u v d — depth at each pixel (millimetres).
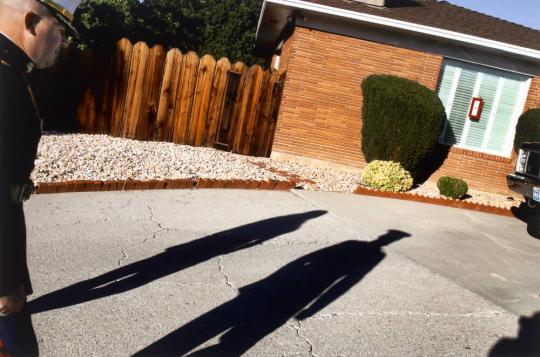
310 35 11422
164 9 17516
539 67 12109
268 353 3713
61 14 2234
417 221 8016
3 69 2021
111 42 15047
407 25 11234
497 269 6125
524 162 7777
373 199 9219
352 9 11422
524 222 9078
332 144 11695
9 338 2180
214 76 11023
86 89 10602
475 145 12578
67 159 8273
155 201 7316
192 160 9688
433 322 4457
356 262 5773
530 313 4828
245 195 8258
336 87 11578
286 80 11461
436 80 11875
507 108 12445
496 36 12273
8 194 1997
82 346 3559
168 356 3547
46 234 5594
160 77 10797
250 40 20359
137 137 10836
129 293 4418
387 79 10625
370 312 4543
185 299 4426
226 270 5145
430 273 5680
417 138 10305
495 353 3988
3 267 1998
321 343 3930
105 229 5953
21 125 2059
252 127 11391
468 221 8523
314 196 8797
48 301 4137
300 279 5117
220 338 3850
